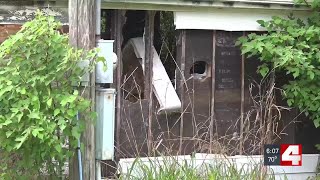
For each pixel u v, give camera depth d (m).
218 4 10.82
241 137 11.17
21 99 6.98
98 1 7.76
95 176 7.79
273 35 10.56
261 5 11.10
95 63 7.30
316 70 10.59
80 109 7.09
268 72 11.26
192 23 10.95
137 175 9.38
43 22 7.14
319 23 11.05
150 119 10.88
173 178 8.95
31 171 7.66
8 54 7.15
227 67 11.34
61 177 7.80
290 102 10.77
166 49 11.80
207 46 11.21
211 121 11.16
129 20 11.48
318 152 11.82
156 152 10.59
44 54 7.13
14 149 7.03
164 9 10.72
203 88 11.21
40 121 6.82
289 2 11.22
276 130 11.30
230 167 9.54
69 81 7.23
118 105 10.64
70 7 7.53
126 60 11.34
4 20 9.86
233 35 11.34
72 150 7.42
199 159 10.21
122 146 10.70
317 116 10.88
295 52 10.20
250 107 11.48
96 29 7.75
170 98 10.88
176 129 11.03
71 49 6.97
